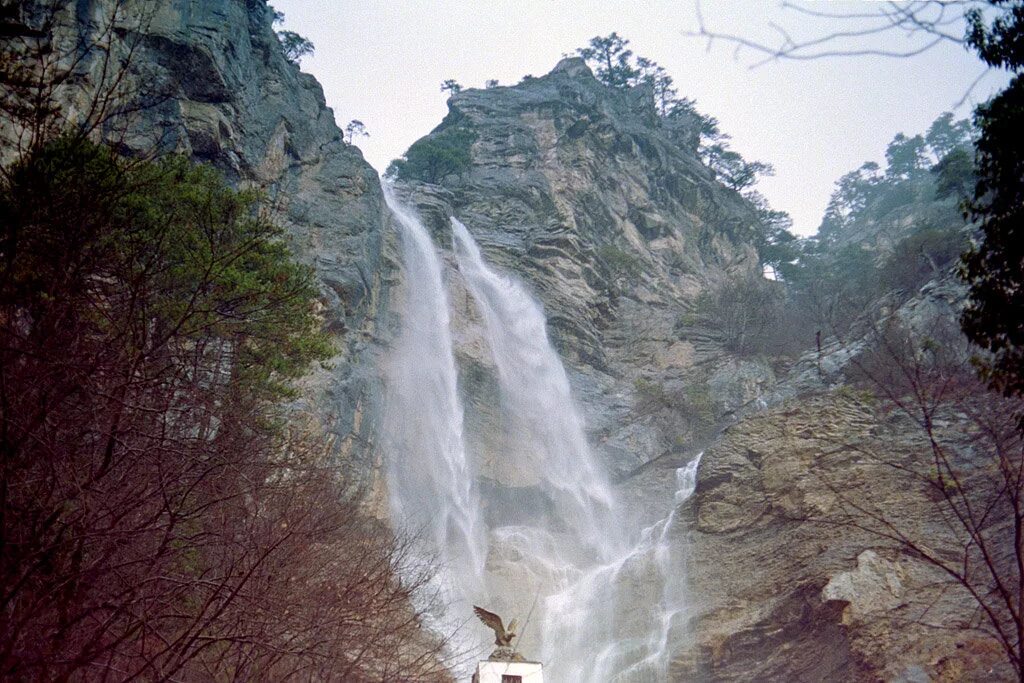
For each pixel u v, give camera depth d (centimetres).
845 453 4525
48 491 1317
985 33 1797
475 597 4650
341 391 4369
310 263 4788
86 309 1555
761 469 4738
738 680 3884
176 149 4225
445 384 5569
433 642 2273
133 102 2073
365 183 5572
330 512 2025
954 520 3947
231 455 1675
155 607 1395
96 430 1398
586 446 6184
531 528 5384
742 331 7225
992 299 1777
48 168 1552
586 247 7588
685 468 5900
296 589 1717
